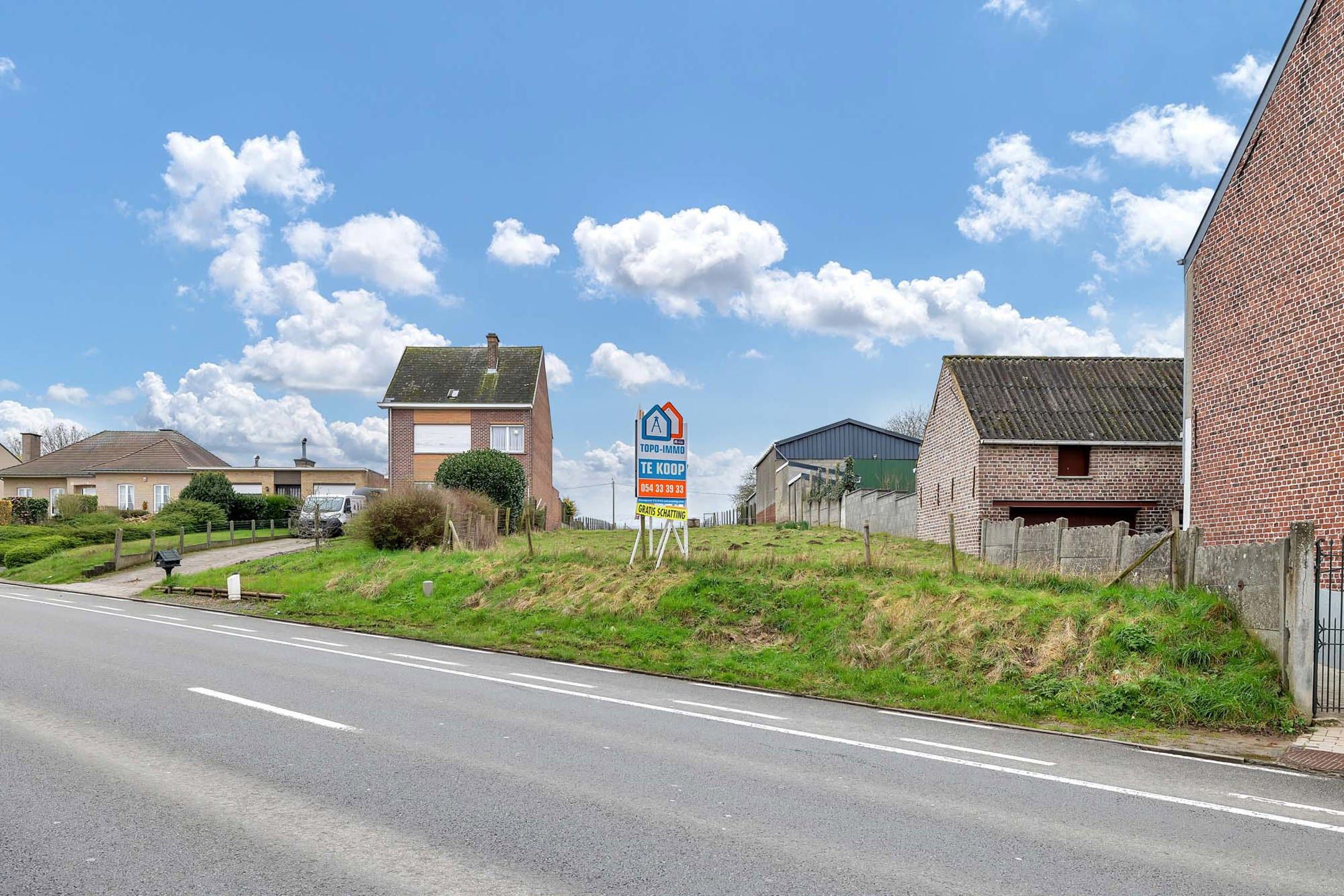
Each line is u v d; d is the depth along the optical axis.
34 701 8.89
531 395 44.78
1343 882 5.07
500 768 6.84
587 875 4.77
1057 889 4.82
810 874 4.88
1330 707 10.22
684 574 16.39
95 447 61.34
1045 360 28.50
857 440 53.12
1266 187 15.60
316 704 9.05
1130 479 25.50
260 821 5.48
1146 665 10.88
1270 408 15.38
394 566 21.16
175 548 32.50
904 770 7.31
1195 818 6.26
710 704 10.08
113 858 4.85
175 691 9.54
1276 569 10.65
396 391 45.31
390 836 5.28
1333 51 14.03
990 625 12.32
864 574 15.38
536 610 16.27
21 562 32.72
